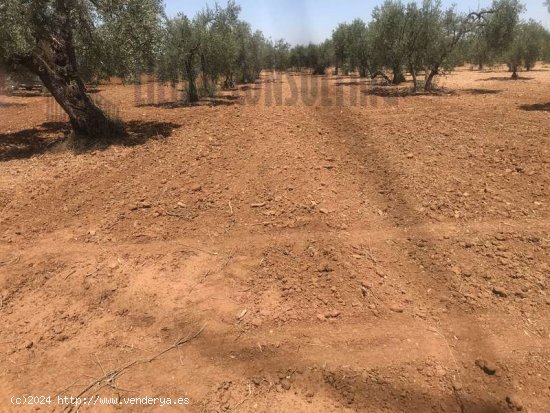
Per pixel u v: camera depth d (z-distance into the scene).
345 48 35.22
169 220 5.67
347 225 5.34
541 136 8.75
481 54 24.19
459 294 4.12
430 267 4.50
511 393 3.13
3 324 4.05
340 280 4.31
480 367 3.35
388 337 3.66
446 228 5.19
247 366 3.46
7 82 14.66
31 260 4.96
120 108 16.03
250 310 4.02
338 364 3.42
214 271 4.58
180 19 18.02
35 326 4.00
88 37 9.94
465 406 3.05
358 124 10.59
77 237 5.40
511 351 3.49
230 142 8.91
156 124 11.76
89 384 3.35
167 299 4.21
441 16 20.30
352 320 3.87
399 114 12.24
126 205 6.12
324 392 3.22
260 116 12.15
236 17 22.64
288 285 4.29
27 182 7.30
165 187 6.64
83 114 9.55
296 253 4.77
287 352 3.56
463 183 6.41
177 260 4.79
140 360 3.55
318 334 3.72
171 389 3.28
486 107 13.62
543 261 4.53
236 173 7.02
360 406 3.09
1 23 8.04
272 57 49.56
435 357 3.45
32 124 13.67
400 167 7.11
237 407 3.12
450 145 8.27
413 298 4.11
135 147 9.15
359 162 7.51
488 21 21.25
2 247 5.28
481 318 3.84
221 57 20.09
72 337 3.85
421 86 22.34
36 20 8.79
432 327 3.76
